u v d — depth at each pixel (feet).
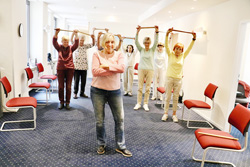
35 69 18.49
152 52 14.25
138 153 8.79
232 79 11.84
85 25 43.52
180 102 18.08
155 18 22.31
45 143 9.20
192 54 17.04
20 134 9.96
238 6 11.69
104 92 7.80
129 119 12.97
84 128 11.12
